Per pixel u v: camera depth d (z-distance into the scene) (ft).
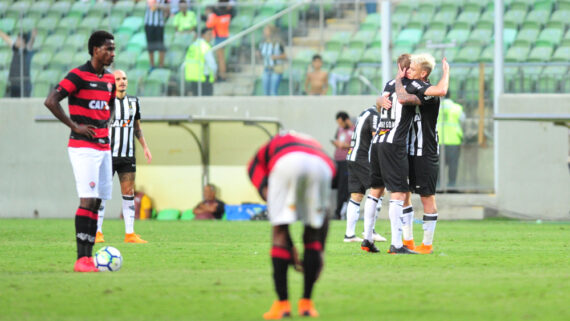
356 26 210.38
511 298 63.16
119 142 123.75
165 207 213.46
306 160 53.67
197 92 214.07
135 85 216.95
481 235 139.54
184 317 55.21
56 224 178.81
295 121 208.33
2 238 134.41
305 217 53.78
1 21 225.97
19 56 224.12
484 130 195.72
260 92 211.41
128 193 125.39
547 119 164.55
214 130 212.02
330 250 107.24
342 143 184.14
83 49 224.53
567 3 201.77
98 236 125.59
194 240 130.11
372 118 121.19
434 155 100.32
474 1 205.26
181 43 215.51
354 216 122.83
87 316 55.88
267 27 211.41
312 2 211.00
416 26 207.00
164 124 212.84
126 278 76.64
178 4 216.13
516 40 200.54
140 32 219.00
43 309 58.75
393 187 99.19
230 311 57.57
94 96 82.58
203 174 211.82
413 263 89.71
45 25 225.56
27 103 220.84
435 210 102.06
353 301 61.67
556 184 191.31
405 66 97.14
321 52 210.59
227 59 212.64
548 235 139.44
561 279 75.20
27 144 220.64
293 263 55.93
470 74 197.47
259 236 139.85
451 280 74.28
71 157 82.74
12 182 221.05
